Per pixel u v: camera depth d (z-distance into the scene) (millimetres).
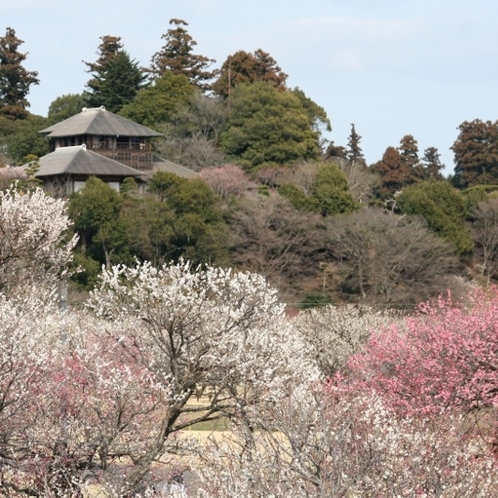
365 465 19734
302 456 20297
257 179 133250
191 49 176750
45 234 45219
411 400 32438
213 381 28141
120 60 162125
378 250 101062
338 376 30031
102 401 27938
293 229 106000
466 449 22656
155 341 28594
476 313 36688
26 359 27156
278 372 28875
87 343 30172
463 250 111000
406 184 159125
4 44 176000
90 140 134125
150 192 106812
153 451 27484
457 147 164875
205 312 28328
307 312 68688
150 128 150875
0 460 27156
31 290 40906
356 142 172250
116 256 95188
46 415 27297
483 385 32094
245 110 145625
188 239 98438
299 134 141750
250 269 102312
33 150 145125
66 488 26406
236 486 20250
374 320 60281
